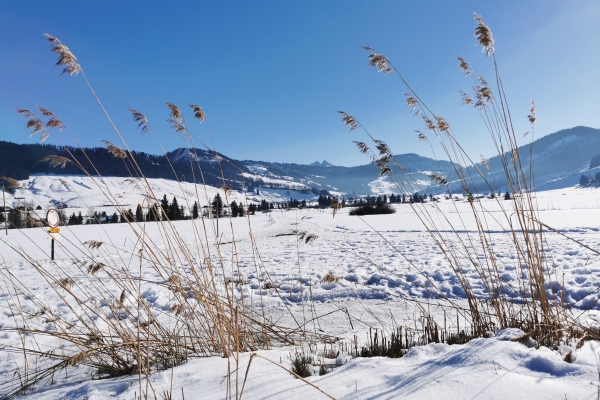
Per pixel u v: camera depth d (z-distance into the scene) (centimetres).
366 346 286
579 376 173
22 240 1808
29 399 224
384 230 1872
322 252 1084
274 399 177
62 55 291
